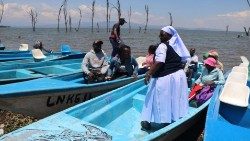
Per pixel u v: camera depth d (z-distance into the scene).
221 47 46.78
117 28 11.03
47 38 54.72
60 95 7.32
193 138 6.65
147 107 5.98
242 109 5.85
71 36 65.12
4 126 7.42
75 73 9.14
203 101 7.37
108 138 4.43
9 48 31.55
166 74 5.75
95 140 4.33
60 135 4.40
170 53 5.70
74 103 7.83
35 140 4.18
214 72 7.62
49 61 11.58
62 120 4.94
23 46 17.48
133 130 6.35
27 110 6.93
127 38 63.12
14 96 6.45
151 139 4.50
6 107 6.64
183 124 5.54
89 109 5.87
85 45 39.25
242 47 47.69
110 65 9.36
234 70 8.32
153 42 49.66
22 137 4.25
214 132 5.06
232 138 4.98
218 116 5.86
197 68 11.34
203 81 7.69
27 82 7.67
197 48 43.22
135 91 7.82
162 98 5.77
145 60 11.33
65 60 12.38
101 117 6.03
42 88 6.94
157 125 6.33
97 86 8.16
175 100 5.82
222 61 27.70
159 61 5.57
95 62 9.22
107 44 41.16
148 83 6.29
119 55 9.32
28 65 10.80
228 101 5.84
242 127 5.47
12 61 12.33
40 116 7.27
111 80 8.94
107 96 6.62
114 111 6.57
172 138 5.48
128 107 7.24
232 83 6.25
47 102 7.14
